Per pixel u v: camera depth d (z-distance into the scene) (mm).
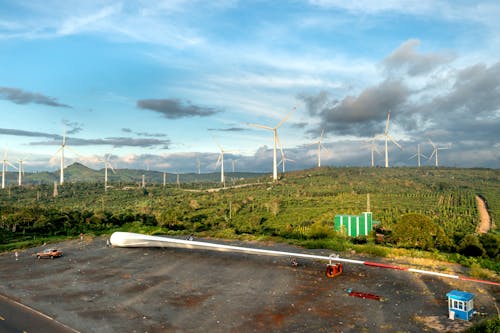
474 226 94750
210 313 27797
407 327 24625
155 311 28422
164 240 51906
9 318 27281
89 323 26250
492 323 23172
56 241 63094
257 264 43062
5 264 46031
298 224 89000
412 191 156875
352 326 24953
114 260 47156
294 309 28281
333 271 36969
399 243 55688
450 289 32531
